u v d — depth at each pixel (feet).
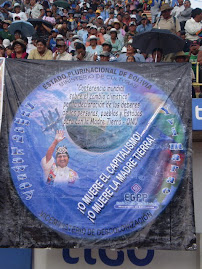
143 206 28.45
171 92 29.35
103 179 28.66
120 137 29.04
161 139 29.01
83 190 28.55
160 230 28.30
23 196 28.48
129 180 28.66
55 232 28.25
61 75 29.53
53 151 28.86
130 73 29.55
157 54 34.60
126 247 28.17
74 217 28.35
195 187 34.45
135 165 28.81
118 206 28.45
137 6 73.46
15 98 29.22
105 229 28.27
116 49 51.62
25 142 28.89
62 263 32.81
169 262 32.86
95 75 29.58
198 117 29.86
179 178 28.73
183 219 28.40
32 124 29.04
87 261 32.76
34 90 29.35
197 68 35.81
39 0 71.87
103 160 28.84
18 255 33.14
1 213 28.32
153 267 32.81
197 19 48.65
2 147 28.81
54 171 28.68
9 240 28.19
